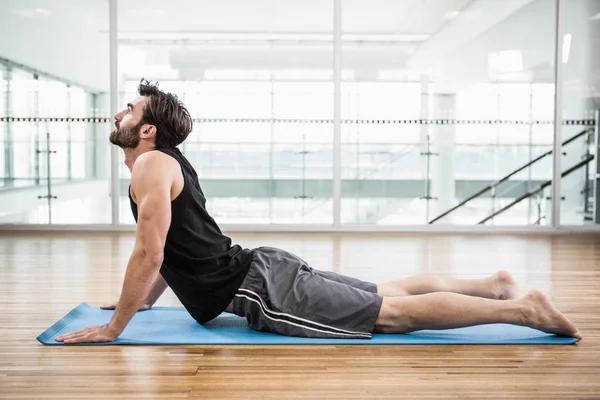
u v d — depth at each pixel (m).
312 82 6.16
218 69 6.12
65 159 6.13
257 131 6.15
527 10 6.16
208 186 6.18
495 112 6.16
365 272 3.94
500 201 6.19
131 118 2.31
